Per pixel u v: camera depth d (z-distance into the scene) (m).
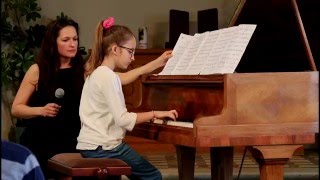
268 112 2.70
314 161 5.70
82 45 6.79
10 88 6.42
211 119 2.62
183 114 3.09
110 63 3.08
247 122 2.67
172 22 6.25
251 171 5.11
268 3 2.91
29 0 6.31
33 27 6.36
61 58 3.41
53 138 3.37
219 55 2.94
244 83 2.67
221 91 2.77
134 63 5.98
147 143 6.25
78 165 2.71
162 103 3.29
